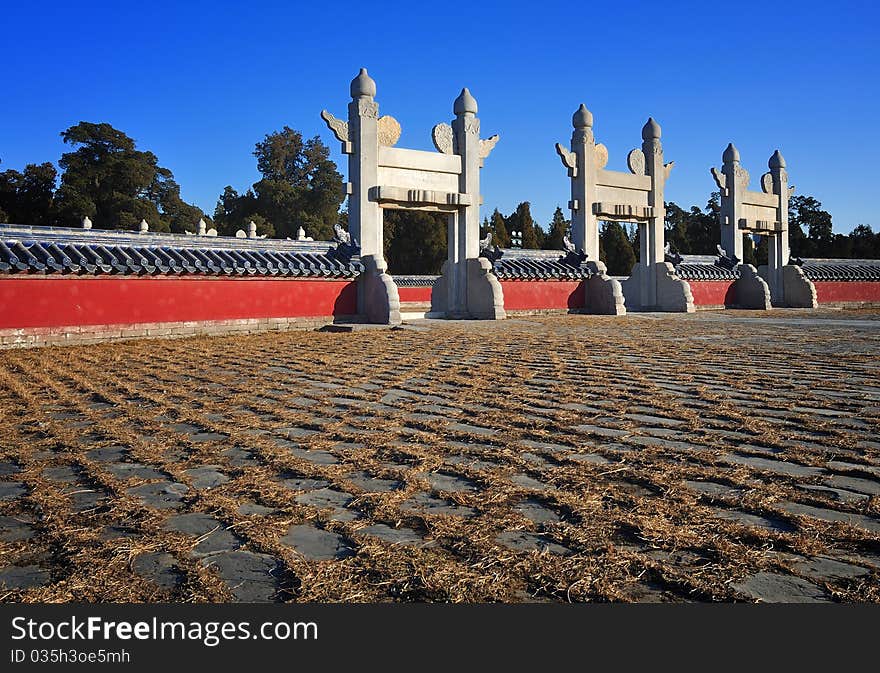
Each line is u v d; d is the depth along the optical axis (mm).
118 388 8422
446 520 3826
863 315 23969
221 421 6418
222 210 69688
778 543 3434
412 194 21250
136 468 4938
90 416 6715
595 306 25766
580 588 3051
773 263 33750
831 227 59219
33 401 7598
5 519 3979
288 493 4332
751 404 6797
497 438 5566
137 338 15664
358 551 3459
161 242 16859
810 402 6859
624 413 6465
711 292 30375
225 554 3465
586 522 3754
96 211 52469
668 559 3299
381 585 3127
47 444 5645
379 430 5953
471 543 3518
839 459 4820
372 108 20844
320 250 20172
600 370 9375
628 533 3617
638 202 28016
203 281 16984
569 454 5074
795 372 8977
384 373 9438
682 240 60969
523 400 7176
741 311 28047
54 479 4699
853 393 7352
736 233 31719
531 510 3973
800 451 5023
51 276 14383
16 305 13930
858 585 3014
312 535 3684
